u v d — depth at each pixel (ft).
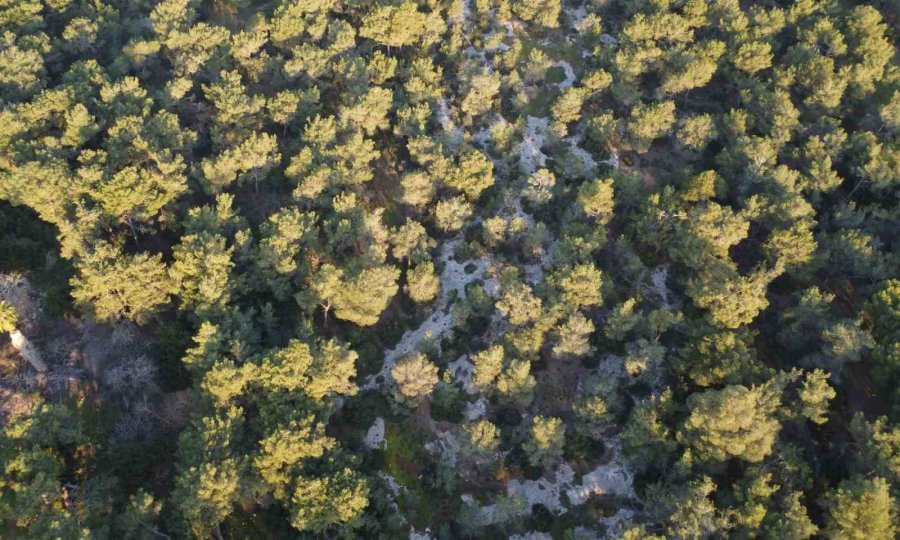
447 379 242.58
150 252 264.52
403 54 349.82
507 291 246.68
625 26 347.97
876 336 231.71
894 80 314.35
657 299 268.00
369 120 295.28
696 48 328.90
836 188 285.02
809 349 239.91
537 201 284.82
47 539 171.63
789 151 288.10
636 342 242.37
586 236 263.49
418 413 244.42
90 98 283.18
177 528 197.36
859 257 247.70
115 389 229.86
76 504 192.24
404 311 270.46
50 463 192.13
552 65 357.61
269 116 299.58
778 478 199.82
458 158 296.92
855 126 311.68
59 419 202.28
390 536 214.69
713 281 236.22
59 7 326.03
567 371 252.01
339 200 269.23
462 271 282.15
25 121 266.98
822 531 186.19
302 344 214.48
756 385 216.74
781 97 294.87
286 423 207.10
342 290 241.96
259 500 208.95
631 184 279.90
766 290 262.06
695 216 256.11
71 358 237.25
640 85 341.21
